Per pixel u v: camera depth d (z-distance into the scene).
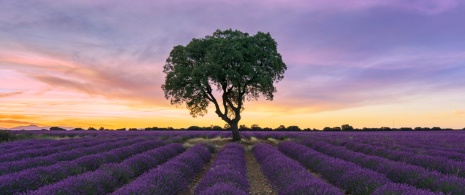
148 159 13.32
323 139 27.17
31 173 9.02
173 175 9.16
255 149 19.73
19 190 7.92
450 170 10.74
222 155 14.75
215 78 27.47
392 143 21.23
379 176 8.86
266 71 29.53
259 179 11.95
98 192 8.10
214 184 7.95
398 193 6.92
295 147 18.86
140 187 7.24
